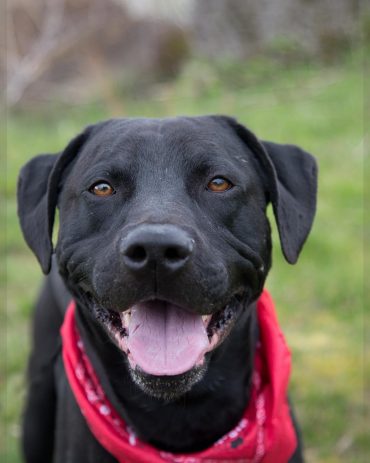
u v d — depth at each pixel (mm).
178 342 562
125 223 571
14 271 1287
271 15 2631
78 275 611
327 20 2531
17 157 1821
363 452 851
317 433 873
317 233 1282
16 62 2074
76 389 634
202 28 2711
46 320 812
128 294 542
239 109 2080
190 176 604
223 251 587
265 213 649
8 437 909
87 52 2357
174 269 527
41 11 2094
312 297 1127
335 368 974
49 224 661
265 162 651
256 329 678
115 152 613
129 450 616
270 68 2385
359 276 1152
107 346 621
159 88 2461
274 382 635
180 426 633
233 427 646
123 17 2398
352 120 1860
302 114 1943
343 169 1575
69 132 2082
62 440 689
